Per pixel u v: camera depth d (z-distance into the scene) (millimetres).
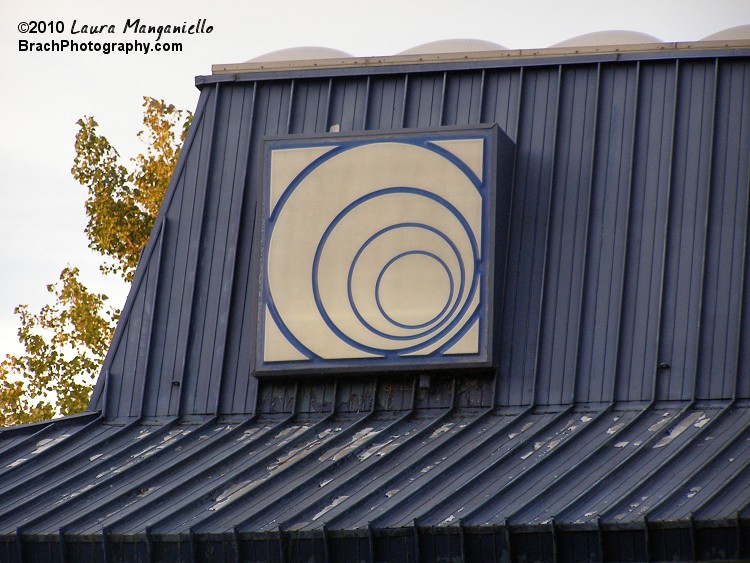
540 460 62938
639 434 64688
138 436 72875
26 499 67000
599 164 73688
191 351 75250
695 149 72625
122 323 76938
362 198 72938
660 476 59688
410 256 71625
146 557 62125
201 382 74375
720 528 54594
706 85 73750
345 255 72312
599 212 72750
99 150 127000
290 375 71812
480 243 71000
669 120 73625
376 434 68312
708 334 68500
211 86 81062
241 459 68500
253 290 75750
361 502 61625
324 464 66312
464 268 70812
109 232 125562
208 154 79312
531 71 76625
